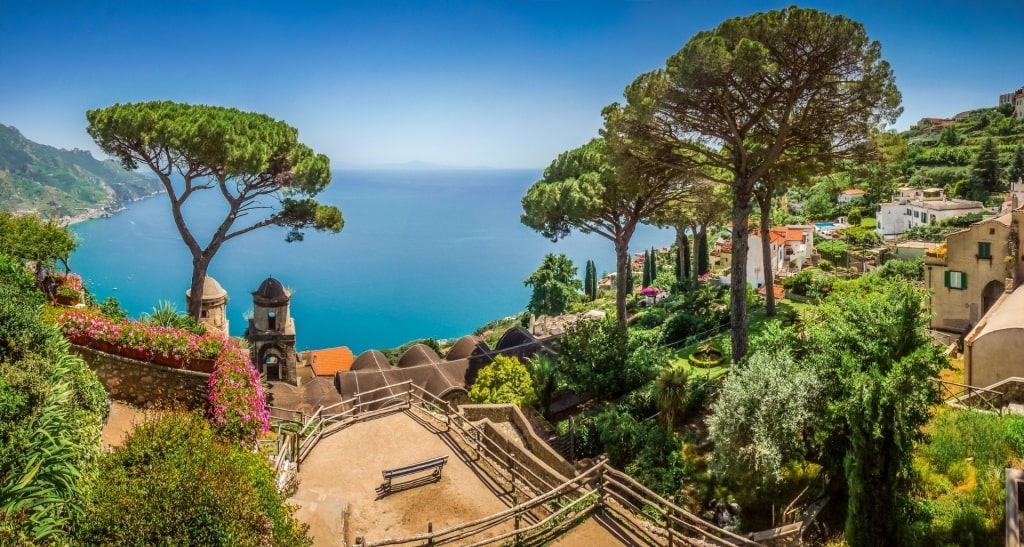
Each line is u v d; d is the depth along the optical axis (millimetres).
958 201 78438
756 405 15898
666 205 34562
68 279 22078
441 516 12664
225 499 8469
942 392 17422
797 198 108688
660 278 68312
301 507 12539
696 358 29906
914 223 78250
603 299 75812
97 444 9703
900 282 17297
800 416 15094
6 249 19781
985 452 13828
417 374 31406
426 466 13945
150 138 24891
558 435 23656
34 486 7676
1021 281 26109
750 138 25734
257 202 30766
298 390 29938
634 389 26516
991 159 85312
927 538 12172
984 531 11844
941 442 14781
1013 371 19391
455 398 30078
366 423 17516
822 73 21438
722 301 43188
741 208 24422
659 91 22656
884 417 12328
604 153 27156
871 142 23547
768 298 35531
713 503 17188
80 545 7508
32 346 10430
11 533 6930
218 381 13414
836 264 66688
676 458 18578
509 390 25391
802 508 14891
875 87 21109
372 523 12406
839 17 20188
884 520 12250
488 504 13180
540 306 74250
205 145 24906
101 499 8062
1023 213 25953
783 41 20797
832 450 14953
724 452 16250
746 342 24766
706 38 21109
